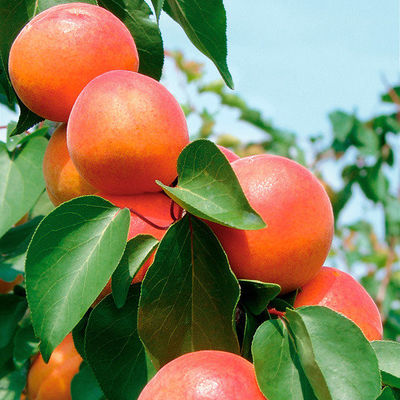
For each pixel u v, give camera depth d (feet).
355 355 1.09
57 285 1.14
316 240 1.19
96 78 1.24
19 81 1.29
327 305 1.24
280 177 1.18
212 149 1.12
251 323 1.19
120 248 1.14
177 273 1.17
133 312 1.23
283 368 1.09
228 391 1.04
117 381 1.20
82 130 1.20
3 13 1.42
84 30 1.28
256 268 1.18
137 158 1.19
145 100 1.20
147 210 1.23
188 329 1.18
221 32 1.45
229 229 1.18
